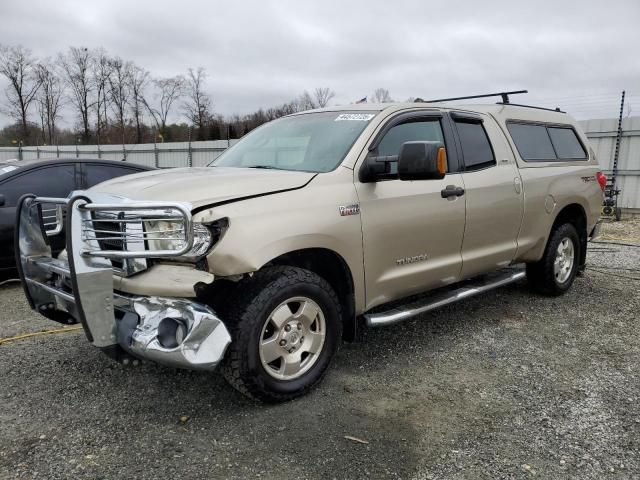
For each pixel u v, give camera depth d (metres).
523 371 3.89
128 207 2.85
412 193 3.96
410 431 3.04
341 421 3.14
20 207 3.68
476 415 3.23
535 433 3.02
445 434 3.01
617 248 9.25
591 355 4.21
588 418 3.19
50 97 57.78
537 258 5.44
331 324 3.50
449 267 4.35
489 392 3.54
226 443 2.89
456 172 4.41
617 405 3.35
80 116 56.09
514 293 5.99
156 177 3.54
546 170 5.39
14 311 5.31
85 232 2.95
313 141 4.02
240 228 3.00
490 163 4.79
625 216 14.13
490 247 4.76
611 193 13.77
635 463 2.72
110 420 3.13
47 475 2.60
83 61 54.69
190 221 2.77
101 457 2.76
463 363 4.03
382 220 3.74
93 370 3.84
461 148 4.52
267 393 3.20
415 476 2.62
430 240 4.13
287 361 3.30
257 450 2.83
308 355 3.46
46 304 3.70
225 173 3.56
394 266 3.91
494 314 5.23
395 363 4.02
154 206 2.81
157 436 2.96
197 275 2.89
